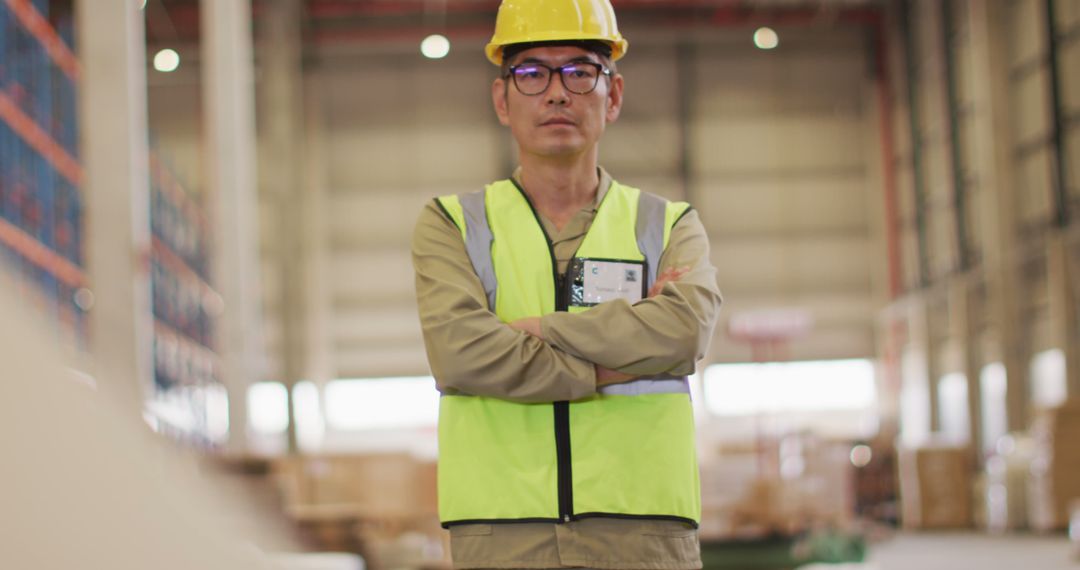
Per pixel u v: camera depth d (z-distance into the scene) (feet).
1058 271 57.98
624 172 83.35
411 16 80.38
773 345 65.57
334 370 83.35
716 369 84.69
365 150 82.43
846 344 84.38
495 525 6.55
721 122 83.71
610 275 7.08
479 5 80.02
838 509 40.73
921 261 79.05
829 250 84.23
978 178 69.72
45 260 36.17
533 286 7.01
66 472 1.43
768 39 82.38
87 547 1.44
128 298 26.81
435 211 7.15
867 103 84.02
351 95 82.23
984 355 70.13
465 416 6.69
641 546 6.54
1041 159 61.52
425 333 6.75
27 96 38.14
